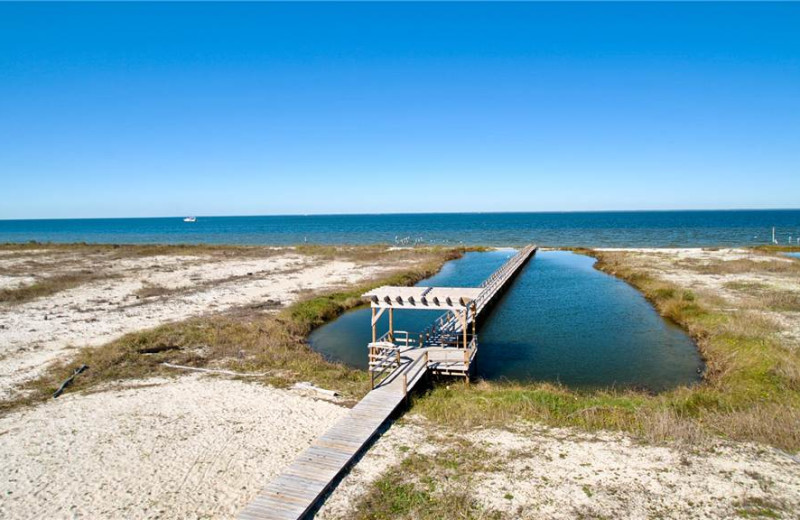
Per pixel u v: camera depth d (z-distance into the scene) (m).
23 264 47.06
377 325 28.11
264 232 138.62
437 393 16.73
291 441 13.32
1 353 20.64
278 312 28.77
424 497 10.48
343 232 134.12
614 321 27.88
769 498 10.09
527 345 23.50
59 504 10.45
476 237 105.50
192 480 11.38
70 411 15.28
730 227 126.56
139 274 43.19
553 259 59.22
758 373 16.92
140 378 18.30
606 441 12.82
